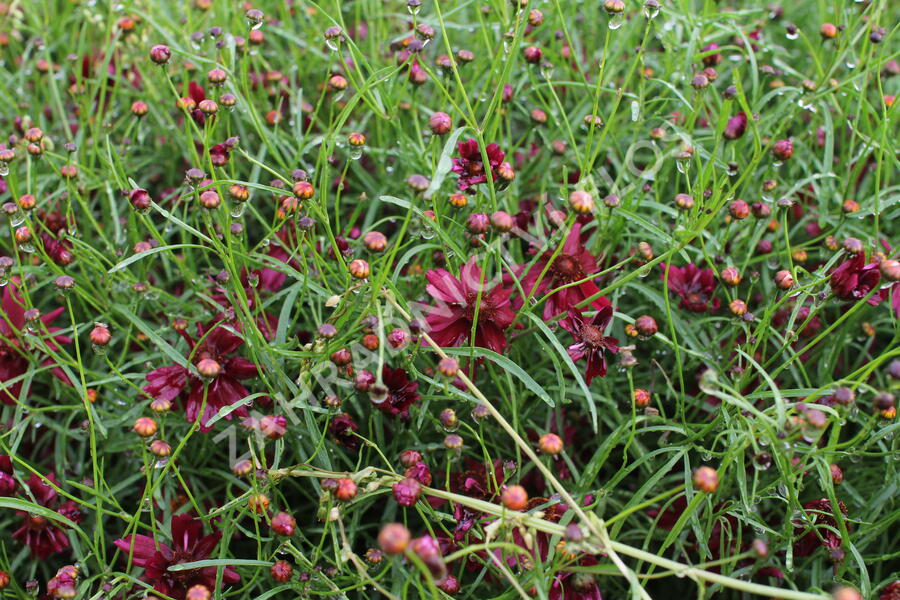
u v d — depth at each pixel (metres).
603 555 0.41
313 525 0.47
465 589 0.43
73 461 0.48
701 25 0.52
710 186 0.52
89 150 0.57
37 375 0.47
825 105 0.52
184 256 0.47
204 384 0.39
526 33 0.57
